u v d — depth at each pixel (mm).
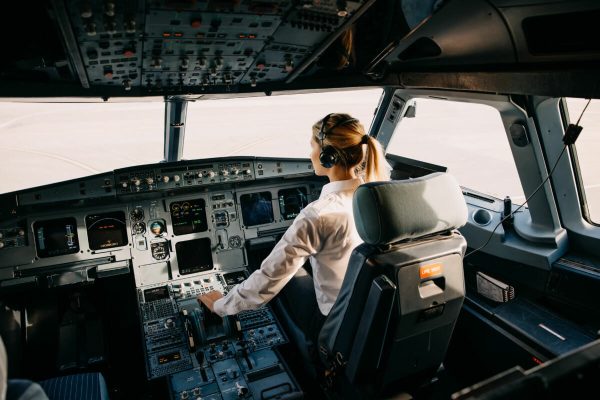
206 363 2674
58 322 3242
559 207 2641
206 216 3541
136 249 3363
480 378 2869
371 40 2561
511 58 2127
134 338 3322
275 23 1811
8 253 3049
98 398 1890
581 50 1786
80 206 3230
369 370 1887
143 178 3221
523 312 2680
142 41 1868
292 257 1900
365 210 1666
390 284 1690
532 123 2445
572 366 858
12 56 1986
